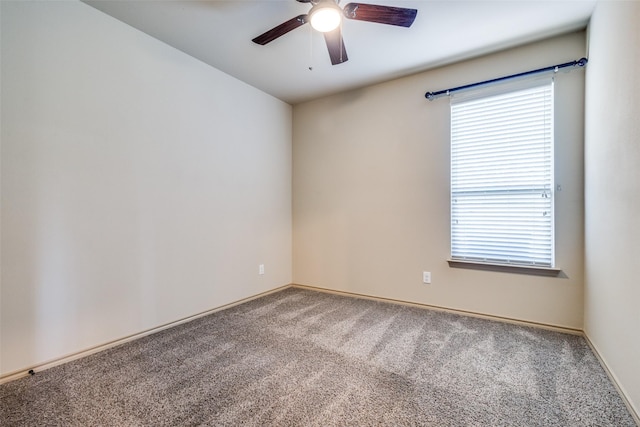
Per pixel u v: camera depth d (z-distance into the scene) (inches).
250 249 136.9
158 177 101.0
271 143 148.6
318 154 152.4
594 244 83.1
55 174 77.9
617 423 56.4
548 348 86.7
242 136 132.7
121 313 91.6
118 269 90.9
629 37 60.0
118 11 85.7
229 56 110.8
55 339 78.2
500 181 108.0
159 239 101.6
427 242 122.8
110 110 88.7
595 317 82.5
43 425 56.7
